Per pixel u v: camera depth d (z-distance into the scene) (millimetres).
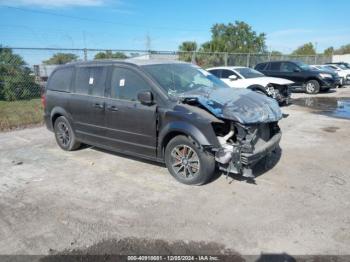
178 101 4703
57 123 6750
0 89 14016
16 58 14133
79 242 3434
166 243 3373
